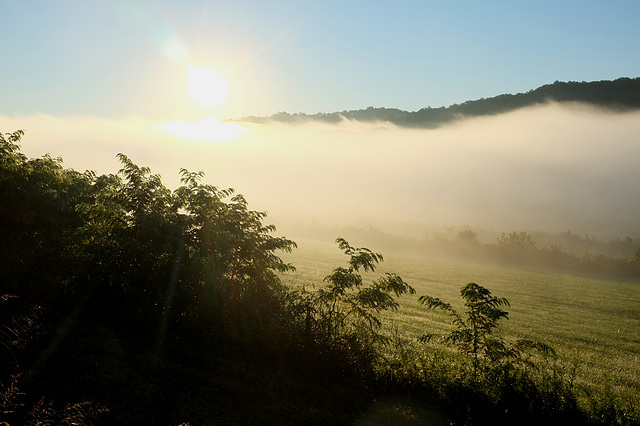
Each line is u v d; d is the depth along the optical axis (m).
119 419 4.95
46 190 9.62
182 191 9.23
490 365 7.68
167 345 6.94
